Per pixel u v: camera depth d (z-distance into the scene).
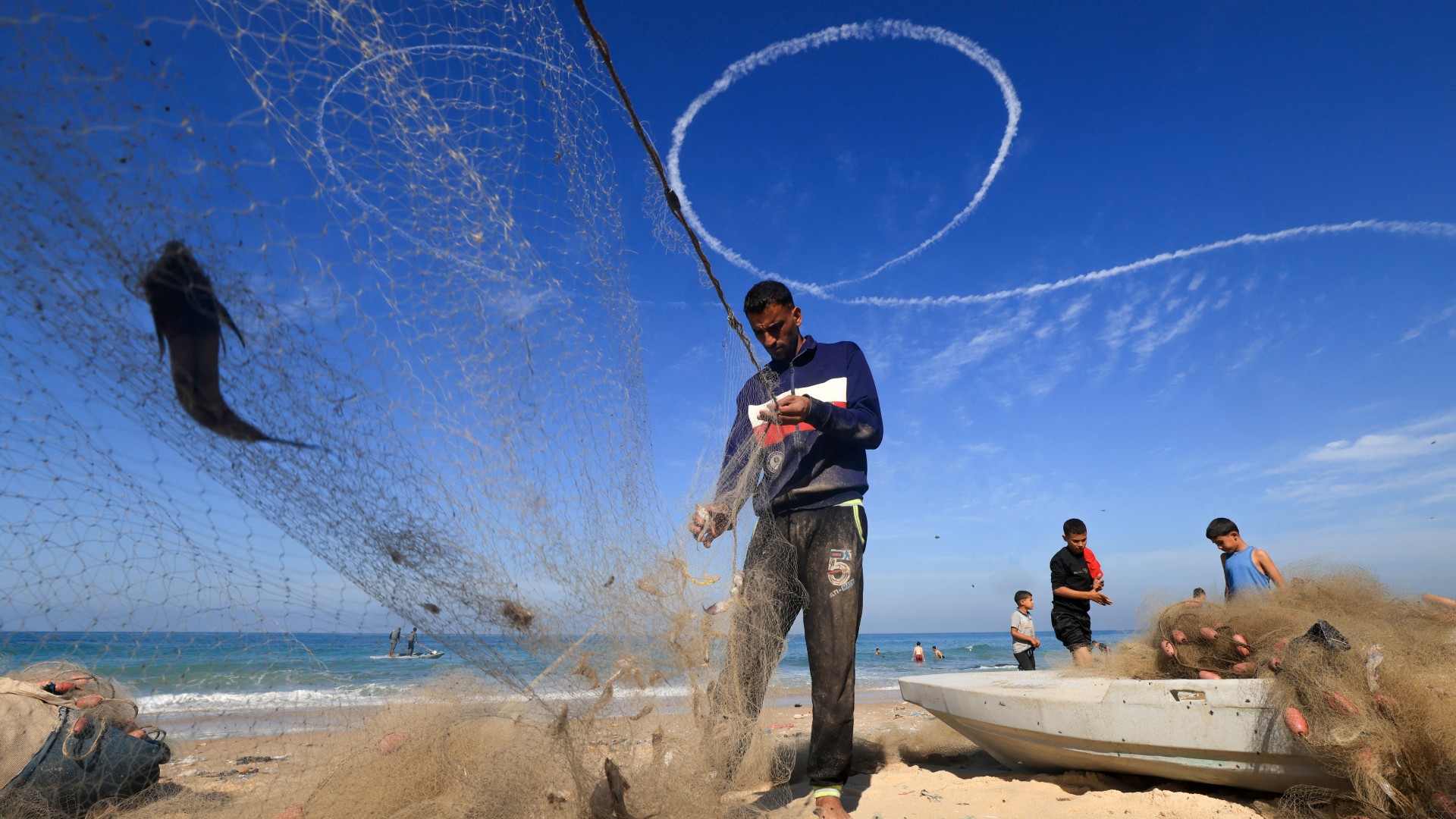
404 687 2.76
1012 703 3.50
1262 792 2.98
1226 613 3.71
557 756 2.29
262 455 1.58
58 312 1.38
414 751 2.63
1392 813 2.49
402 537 1.78
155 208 1.37
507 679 2.17
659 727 2.49
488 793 2.30
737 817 2.66
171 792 3.05
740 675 2.98
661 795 2.40
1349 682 2.65
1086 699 3.25
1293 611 3.53
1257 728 2.81
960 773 4.02
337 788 2.57
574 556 2.27
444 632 1.98
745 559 3.32
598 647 2.36
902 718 8.00
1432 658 2.89
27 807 2.73
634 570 2.42
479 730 2.74
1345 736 2.55
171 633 2.38
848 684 3.05
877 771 4.23
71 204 1.31
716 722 2.78
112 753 2.96
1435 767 2.47
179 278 1.39
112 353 1.43
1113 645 4.44
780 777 3.28
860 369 3.51
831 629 3.10
